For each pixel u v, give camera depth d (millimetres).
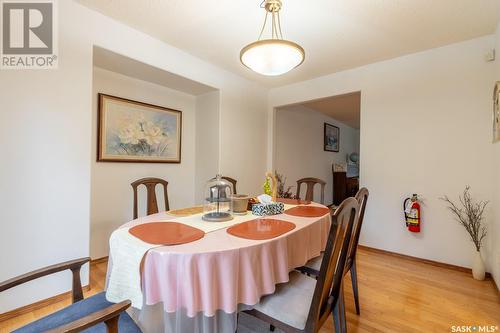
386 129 2975
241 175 3674
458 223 2525
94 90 2562
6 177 1678
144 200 3004
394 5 1964
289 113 4832
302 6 1979
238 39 2549
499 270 2006
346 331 1454
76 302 1126
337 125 6703
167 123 3230
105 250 2688
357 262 2705
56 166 1881
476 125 2447
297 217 1659
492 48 2383
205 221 1515
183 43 2648
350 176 7250
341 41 2539
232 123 3516
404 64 2857
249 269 1068
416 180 2773
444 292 2053
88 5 2025
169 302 999
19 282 992
